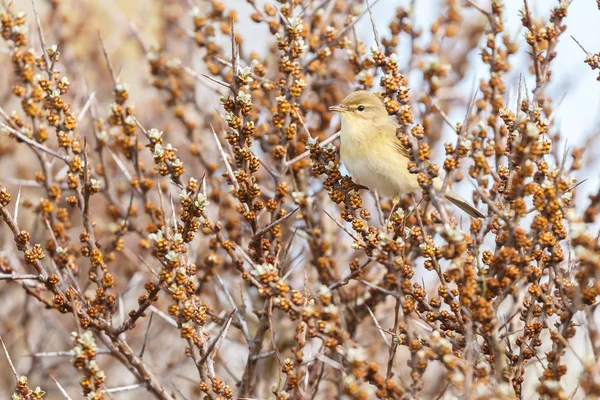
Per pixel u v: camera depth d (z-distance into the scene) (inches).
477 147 327.9
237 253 434.0
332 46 507.8
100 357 603.5
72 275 418.9
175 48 625.0
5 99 602.5
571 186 337.4
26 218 626.5
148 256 568.4
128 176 474.3
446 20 561.3
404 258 338.6
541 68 382.0
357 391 291.3
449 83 618.2
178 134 626.5
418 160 331.0
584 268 301.7
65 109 410.6
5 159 660.1
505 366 326.3
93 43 662.5
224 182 583.5
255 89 497.0
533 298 335.0
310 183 558.9
